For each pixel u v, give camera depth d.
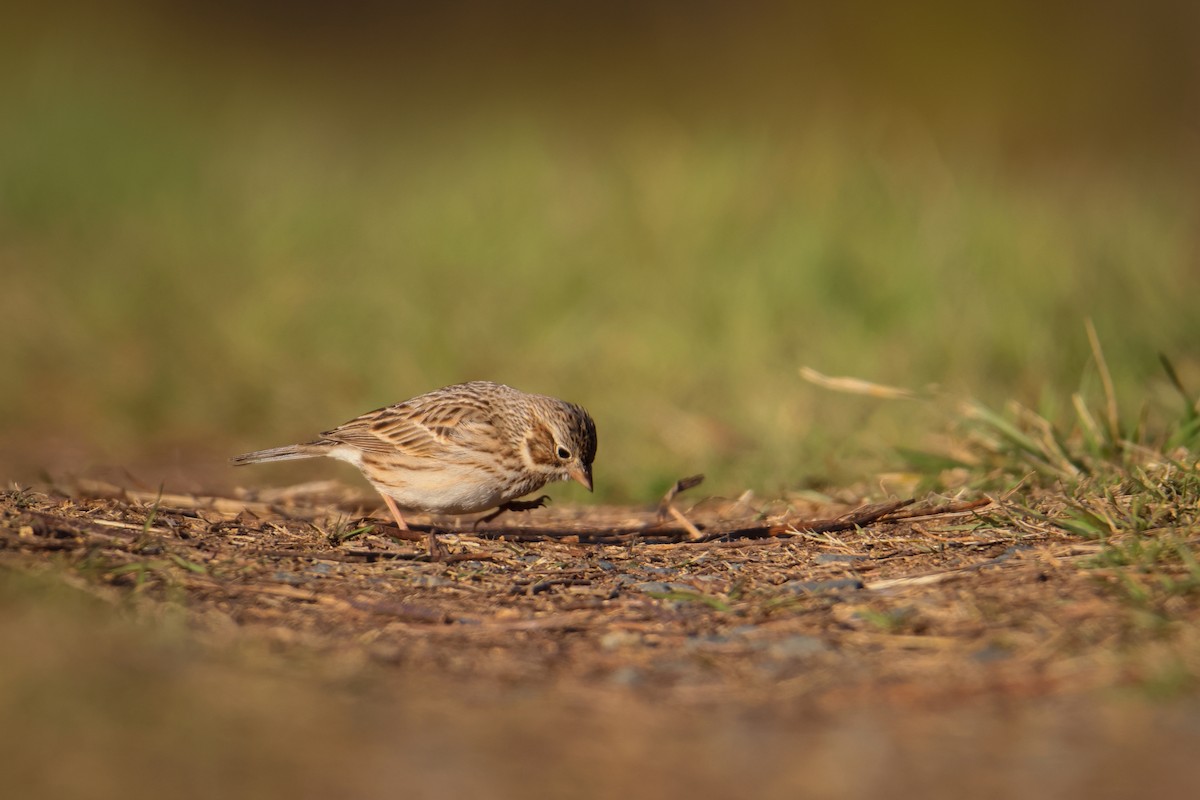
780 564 8.88
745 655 7.25
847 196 17.84
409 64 43.00
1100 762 5.90
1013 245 16.48
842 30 40.97
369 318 17.45
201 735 6.05
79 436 15.27
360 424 10.21
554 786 5.72
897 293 15.71
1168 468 9.70
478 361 16.44
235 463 10.36
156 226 20.91
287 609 7.80
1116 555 8.09
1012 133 38.31
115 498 10.21
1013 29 40.81
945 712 6.46
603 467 13.12
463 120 33.53
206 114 26.80
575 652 7.35
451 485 9.93
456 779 5.77
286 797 5.55
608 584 8.49
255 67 38.41
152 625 7.27
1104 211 18.69
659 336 15.95
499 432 9.92
